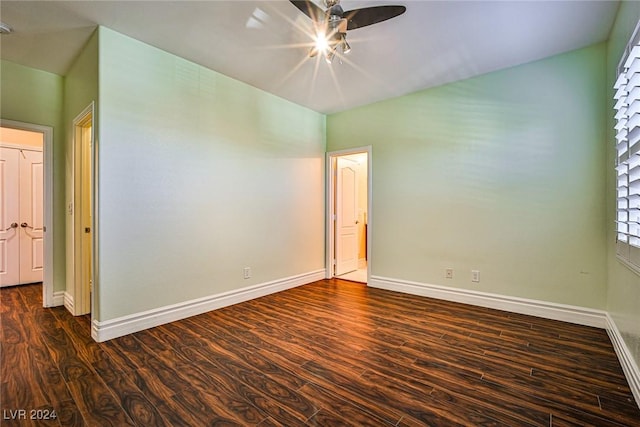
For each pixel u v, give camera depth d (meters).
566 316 2.83
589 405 1.64
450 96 3.47
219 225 3.24
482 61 2.96
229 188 3.34
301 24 2.37
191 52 2.80
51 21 2.29
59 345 2.34
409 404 1.65
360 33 2.46
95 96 2.43
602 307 2.68
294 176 4.14
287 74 3.25
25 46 2.62
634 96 1.74
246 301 3.49
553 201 2.89
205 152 3.11
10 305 3.27
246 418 1.54
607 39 2.57
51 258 3.20
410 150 3.78
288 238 4.06
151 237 2.70
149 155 2.69
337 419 1.53
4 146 4.05
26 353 2.21
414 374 1.95
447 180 3.50
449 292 3.51
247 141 3.52
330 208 4.66
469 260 3.37
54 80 3.15
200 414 1.57
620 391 1.76
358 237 5.56
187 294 2.97
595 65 2.68
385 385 1.83
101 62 2.39
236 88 3.39
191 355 2.19
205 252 3.12
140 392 1.75
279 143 3.92
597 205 2.70
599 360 2.11
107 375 1.92
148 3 2.11
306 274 4.34
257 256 3.65
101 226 2.40
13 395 1.72
